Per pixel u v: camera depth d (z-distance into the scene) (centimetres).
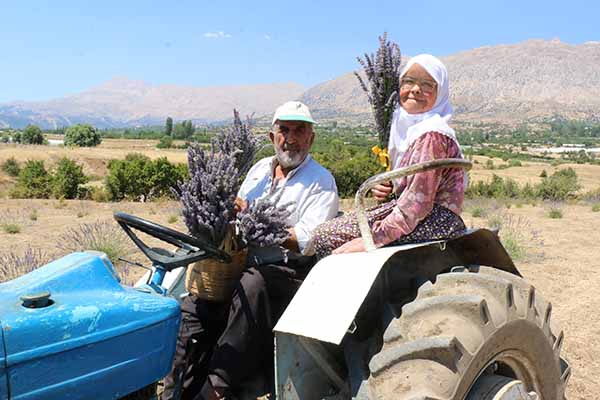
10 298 261
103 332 262
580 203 3000
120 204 2914
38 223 1773
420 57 340
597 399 511
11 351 235
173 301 296
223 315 368
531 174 8825
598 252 1257
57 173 3903
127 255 1093
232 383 337
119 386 269
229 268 353
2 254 1158
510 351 298
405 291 311
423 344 258
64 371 250
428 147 319
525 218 2017
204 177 327
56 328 248
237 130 358
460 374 258
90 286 284
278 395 277
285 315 280
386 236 317
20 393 238
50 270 288
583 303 827
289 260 377
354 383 275
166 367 290
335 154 4119
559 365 342
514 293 304
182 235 313
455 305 275
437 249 333
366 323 303
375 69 374
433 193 311
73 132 13088
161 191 3588
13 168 6700
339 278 281
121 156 8575
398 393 254
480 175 8006
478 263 346
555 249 1299
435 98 339
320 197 404
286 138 404
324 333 262
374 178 307
